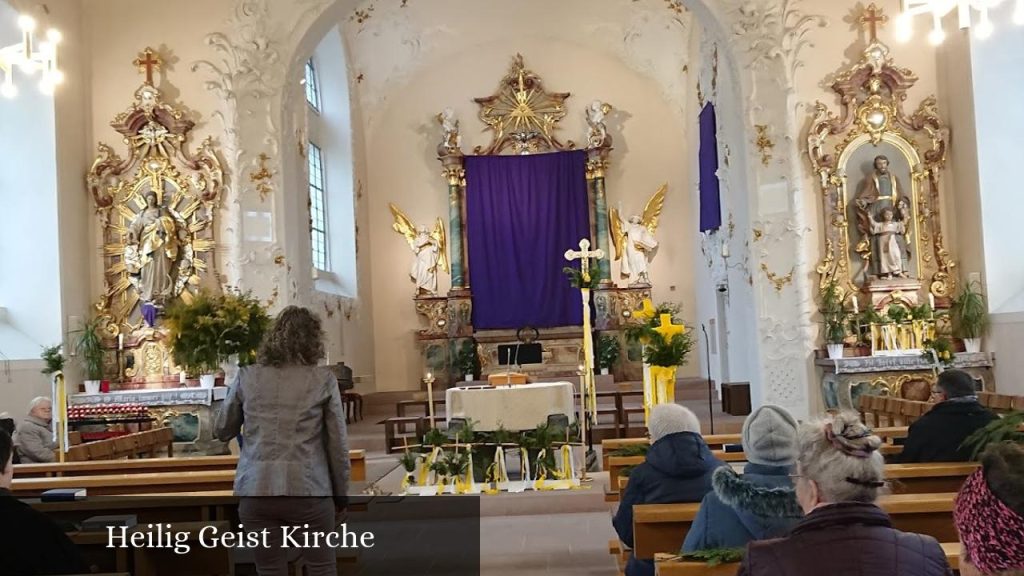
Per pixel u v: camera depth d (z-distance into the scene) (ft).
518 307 73.31
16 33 43.27
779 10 47.32
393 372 74.28
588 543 29.55
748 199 47.29
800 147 47.29
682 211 73.97
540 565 26.91
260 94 47.75
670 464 17.47
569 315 73.15
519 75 74.59
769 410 13.99
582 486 35.50
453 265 73.31
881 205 46.75
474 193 73.87
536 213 73.87
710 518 13.33
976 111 45.47
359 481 29.48
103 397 43.93
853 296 46.52
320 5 48.34
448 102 75.56
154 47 48.01
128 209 47.52
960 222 46.91
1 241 44.68
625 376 71.67
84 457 31.07
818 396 46.44
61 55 45.75
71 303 45.39
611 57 74.90
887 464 20.26
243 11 47.80
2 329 43.55
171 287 47.14
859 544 8.86
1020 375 43.57
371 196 75.20
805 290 46.70
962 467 19.43
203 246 47.16
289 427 16.93
